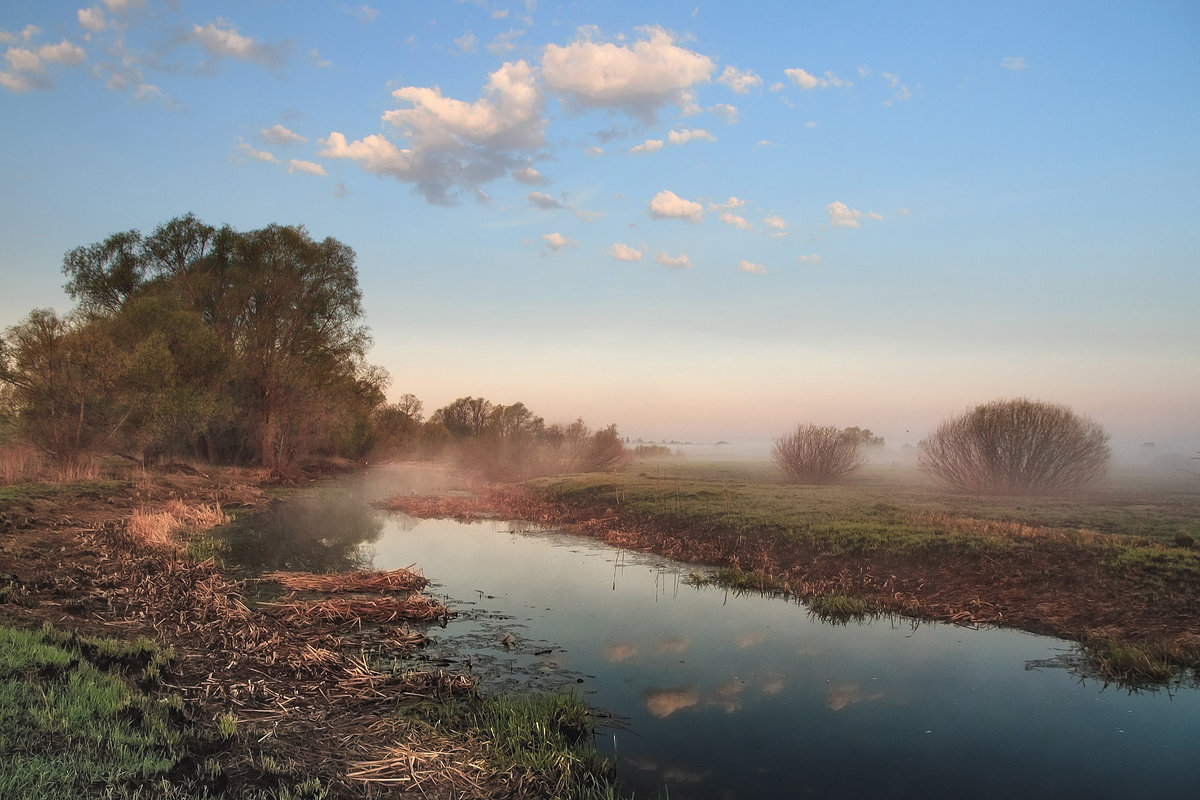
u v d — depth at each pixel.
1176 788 5.23
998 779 5.38
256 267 34.81
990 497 19.38
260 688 6.45
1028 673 7.76
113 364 23.58
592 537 17.94
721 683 7.43
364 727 5.82
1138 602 9.17
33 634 6.71
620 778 5.30
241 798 4.15
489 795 4.82
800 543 13.86
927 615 10.05
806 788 5.20
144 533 14.12
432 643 8.70
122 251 33.56
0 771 3.92
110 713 4.99
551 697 6.67
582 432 37.03
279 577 11.75
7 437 23.08
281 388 34.19
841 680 7.55
